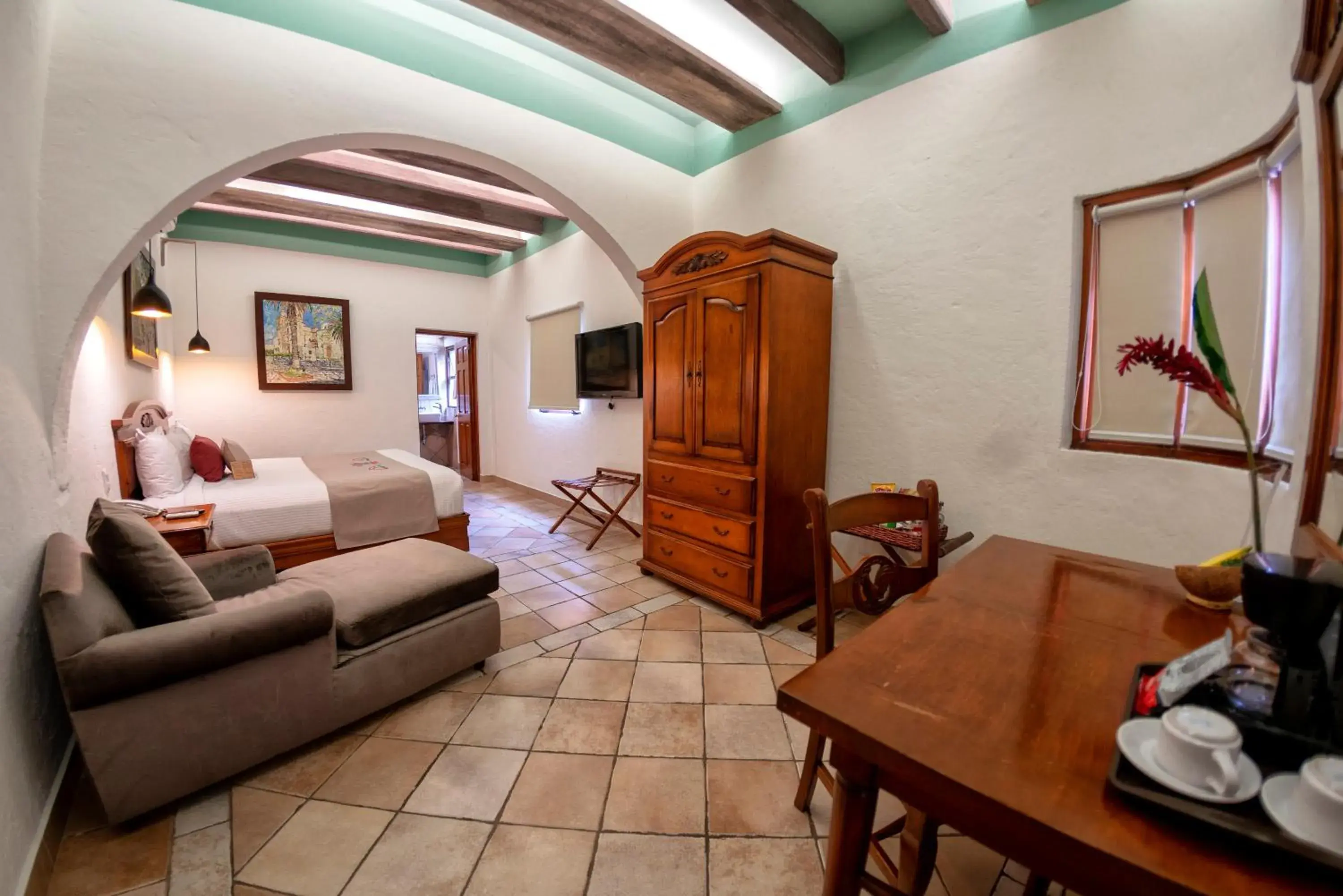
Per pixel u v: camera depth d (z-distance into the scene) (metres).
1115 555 2.02
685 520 3.00
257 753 1.60
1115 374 2.04
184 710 1.47
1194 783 0.56
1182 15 1.78
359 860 1.36
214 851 1.38
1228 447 1.71
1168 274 1.89
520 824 1.47
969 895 1.30
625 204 3.34
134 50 1.96
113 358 2.86
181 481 3.17
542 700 2.04
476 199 4.55
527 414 5.89
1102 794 0.58
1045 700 0.76
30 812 1.31
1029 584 1.21
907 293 2.60
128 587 1.58
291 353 5.29
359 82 2.40
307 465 4.16
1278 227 1.57
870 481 2.78
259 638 1.55
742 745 1.80
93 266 1.89
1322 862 0.47
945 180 2.44
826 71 2.75
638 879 1.31
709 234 2.72
